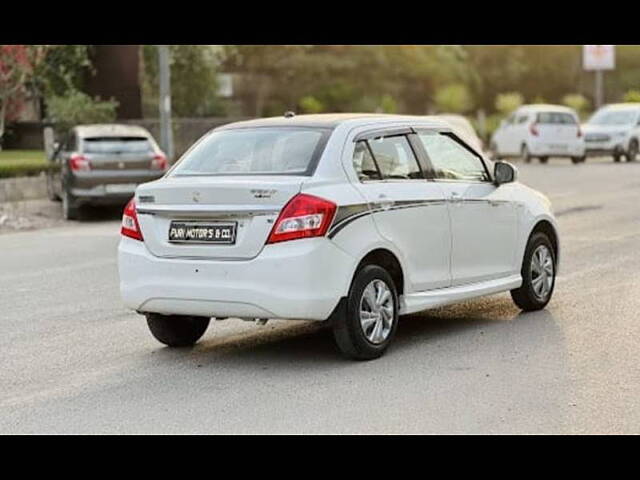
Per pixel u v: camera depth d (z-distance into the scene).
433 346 10.45
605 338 10.66
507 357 9.91
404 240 10.26
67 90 40.16
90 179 24.16
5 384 9.44
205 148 10.58
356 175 10.02
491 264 11.47
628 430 7.59
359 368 9.62
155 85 47.72
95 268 16.83
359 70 58.31
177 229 9.85
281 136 10.31
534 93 72.25
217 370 9.73
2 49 29.41
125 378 9.55
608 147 44.81
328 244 9.47
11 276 16.28
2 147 41.56
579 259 16.12
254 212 9.49
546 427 7.70
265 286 9.42
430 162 10.91
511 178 11.55
